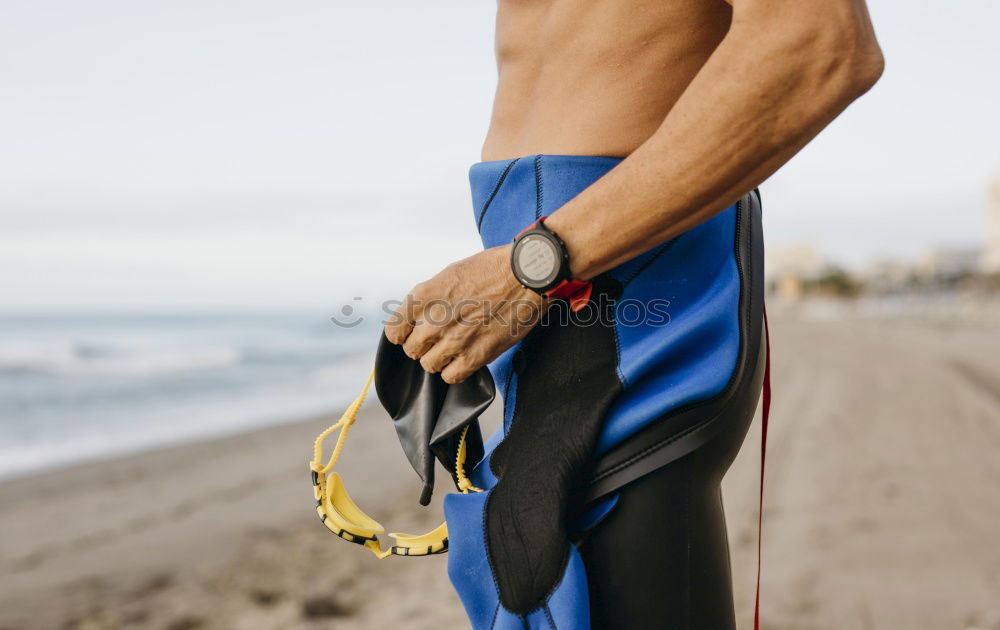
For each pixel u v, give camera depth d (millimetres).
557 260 926
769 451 7352
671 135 863
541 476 995
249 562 5168
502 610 993
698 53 1047
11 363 29453
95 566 5258
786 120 811
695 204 873
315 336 55656
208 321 84375
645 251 955
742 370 1012
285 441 11031
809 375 15680
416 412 1090
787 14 792
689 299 1026
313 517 6465
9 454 11281
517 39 1180
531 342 1075
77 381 23719
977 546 4387
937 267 118688
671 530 977
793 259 144625
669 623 969
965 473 6316
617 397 997
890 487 5844
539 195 1058
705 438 985
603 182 918
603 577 981
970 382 13719
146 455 10062
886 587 3820
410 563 4902
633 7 1049
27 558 5477
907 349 24344
